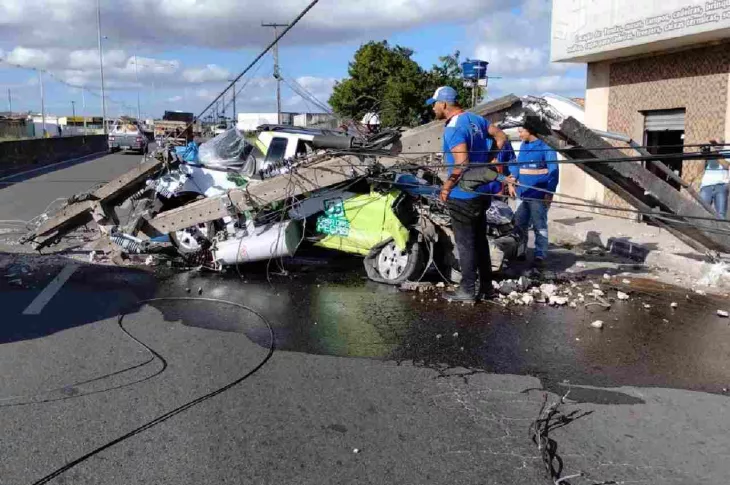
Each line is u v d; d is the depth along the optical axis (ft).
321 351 17.38
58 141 109.19
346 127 34.60
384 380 15.44
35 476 10.96
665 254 29.66
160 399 14.03
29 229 32.96
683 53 40.57
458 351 17.63
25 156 90.43
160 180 29.14
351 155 23.99
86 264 27.40
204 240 27.58
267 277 26.03
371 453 11.92
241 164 30.45
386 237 24.67
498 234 27.14
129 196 28.99
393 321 20.30
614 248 33.73
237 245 25.85
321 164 24.48
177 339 18.10
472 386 15.20
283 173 25.34
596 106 49.47
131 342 17.75
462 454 11.95
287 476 11.11
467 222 21.66
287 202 25.68
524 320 20.70
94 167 89.86
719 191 34.58
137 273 26.17
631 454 12.09
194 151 30.50
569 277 27.14
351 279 25.94
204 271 26.94
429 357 17.11
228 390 14.60
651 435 12.87
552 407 14.10
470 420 13.38
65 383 14.82
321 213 26.08
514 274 27.30
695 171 40.19
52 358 16.40
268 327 19.42
